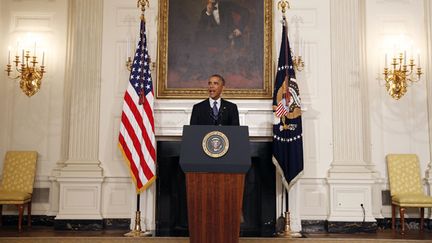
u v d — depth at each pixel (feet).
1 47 19.85
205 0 19.71
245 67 19.38
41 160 19.35
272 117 18.76
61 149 19.36
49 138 19.47
